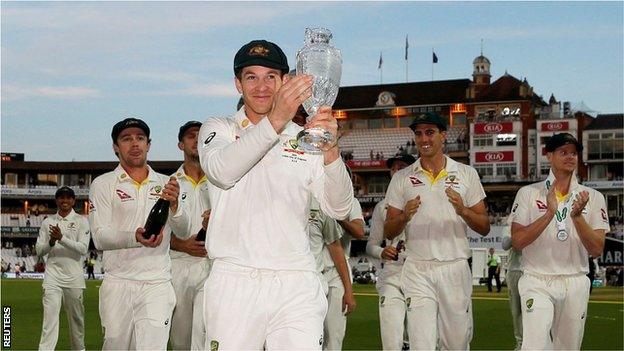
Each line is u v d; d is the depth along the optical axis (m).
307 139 4.53
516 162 76.44
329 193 5.26
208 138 5.23
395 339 9.62
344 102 84.81
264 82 5.25
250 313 5.14
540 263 8.56
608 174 74.94
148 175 8.83
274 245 5.20
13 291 33.19
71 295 12.88
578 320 8.63
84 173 87.31
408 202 8.69
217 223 5.27
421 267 8.95
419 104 82.19
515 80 79.06
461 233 8.98
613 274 47.38
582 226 8.27
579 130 75.31
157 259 8.52
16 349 13.30
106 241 8.28
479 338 16.14
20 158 92.44
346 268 9.21
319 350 5.12
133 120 8.67
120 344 8.54
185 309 9.45
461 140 80.06
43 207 85.44
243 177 5.23
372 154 80.06
